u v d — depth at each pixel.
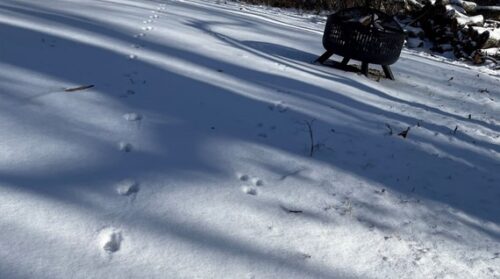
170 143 2.74
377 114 4.06
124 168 2.36
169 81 3.86
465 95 5.45
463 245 2.21
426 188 2.79
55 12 5.77
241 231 2.02
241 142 2.94
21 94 3.02
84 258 1.70
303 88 4.39
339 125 3.57
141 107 3.20
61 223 1.86
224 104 3.56
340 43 5.39
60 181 2.14
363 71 5.51
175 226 1.97
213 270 1.76
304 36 7.77
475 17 9.01
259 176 2.54
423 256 2.07
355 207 2.38
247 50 5.67
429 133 3.80
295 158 2.84
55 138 2.53
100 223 1.90
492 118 4.65
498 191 2.93
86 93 3.25
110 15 6.24
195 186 2.30
